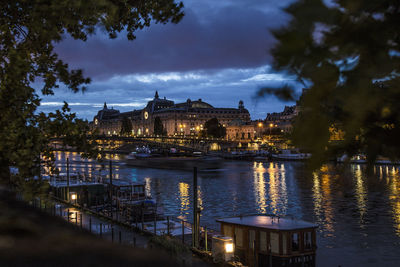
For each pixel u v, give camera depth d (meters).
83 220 41.66
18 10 7.57
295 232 26.23
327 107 2.07
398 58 2.00
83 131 8.80
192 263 20.88
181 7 7.37
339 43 1.98
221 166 151.12
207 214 56.44
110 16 4.17
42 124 8.08
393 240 39.25
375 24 2.00
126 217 43.59
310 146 2.07
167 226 37.66
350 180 92.12
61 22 5.77
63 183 60.22
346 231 43.38
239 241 28.08
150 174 122.06
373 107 2.01
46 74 7.41
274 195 73.56
